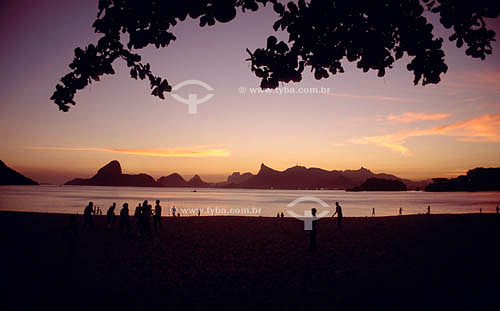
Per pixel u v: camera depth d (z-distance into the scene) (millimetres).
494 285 7645
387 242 13906
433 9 2658
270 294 7242
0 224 18906
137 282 8164
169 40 2816
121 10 2791
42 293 7156
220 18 2521
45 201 88625
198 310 6266
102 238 14750
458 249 12219
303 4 2768
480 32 2670
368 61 2830
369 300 6727
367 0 2604
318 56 2861
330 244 13617
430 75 2834
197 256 11336
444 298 6754
